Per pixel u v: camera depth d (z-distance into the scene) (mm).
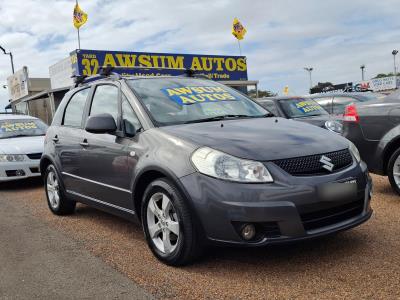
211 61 24312
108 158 4617
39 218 6121
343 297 3125
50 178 6281
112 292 3492
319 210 3525
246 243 3395
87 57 20250
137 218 4328
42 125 10375
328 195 3512
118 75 5020
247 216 3354
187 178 3590
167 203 3830
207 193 3469
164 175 3826
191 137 3832
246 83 25188
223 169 3475
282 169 3473
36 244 4891
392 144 5680
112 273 3877
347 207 3762
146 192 4023
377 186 6512
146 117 4312
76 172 5383
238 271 3697
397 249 3955
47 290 3635
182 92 4836
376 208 5301
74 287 3650
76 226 5543
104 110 4996
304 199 3422
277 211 3344
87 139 5062
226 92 5191
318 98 11469
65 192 5828
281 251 4070
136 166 4133
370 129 5832
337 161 3752
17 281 3863
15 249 4754
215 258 3996
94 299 3402
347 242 4199
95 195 5051
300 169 3527
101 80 5320
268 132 3951
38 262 4297
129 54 21188
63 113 6070
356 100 10766
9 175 8516
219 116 4562
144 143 4141
